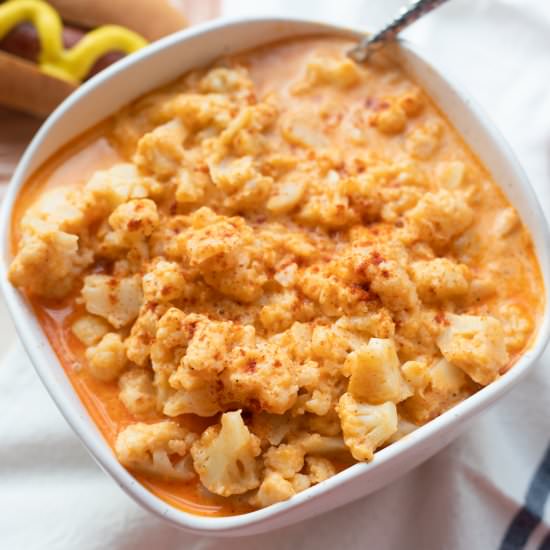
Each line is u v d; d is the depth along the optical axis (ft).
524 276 1.91
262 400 1.77
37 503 1.99
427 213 1.91
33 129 2.31
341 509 1.99
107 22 2.29
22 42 2.26
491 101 2.29
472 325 1.84
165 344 1.82
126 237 1.90
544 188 2.20
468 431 2.03
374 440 1.76
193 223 1.91
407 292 1.83
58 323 1.90
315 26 2.06
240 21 2.04
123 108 2.04
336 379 1.82
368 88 2.05
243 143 1.96
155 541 1.96
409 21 2.01
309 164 1.98
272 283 1.88
